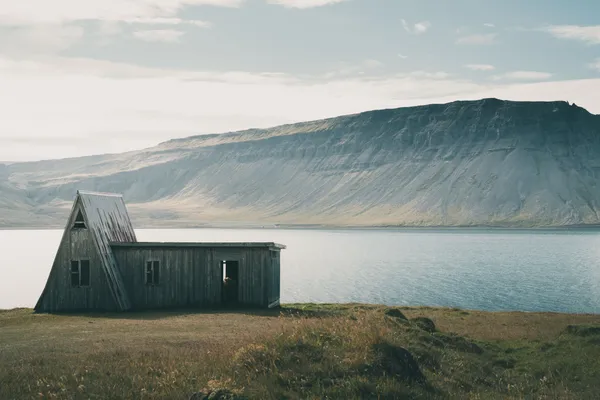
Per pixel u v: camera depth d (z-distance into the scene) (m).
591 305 91.62
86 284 48.88
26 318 43.81
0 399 18.08
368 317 25.56
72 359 23.20
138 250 50.47
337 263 168.00
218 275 49.28
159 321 39.53
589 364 26.56
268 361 19.94
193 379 19.17
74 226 49.53
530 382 24.06
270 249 48.47
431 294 102.88
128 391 18.47
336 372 19.48
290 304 54.75
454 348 27.61
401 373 20.17
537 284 119.25
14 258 172.25
